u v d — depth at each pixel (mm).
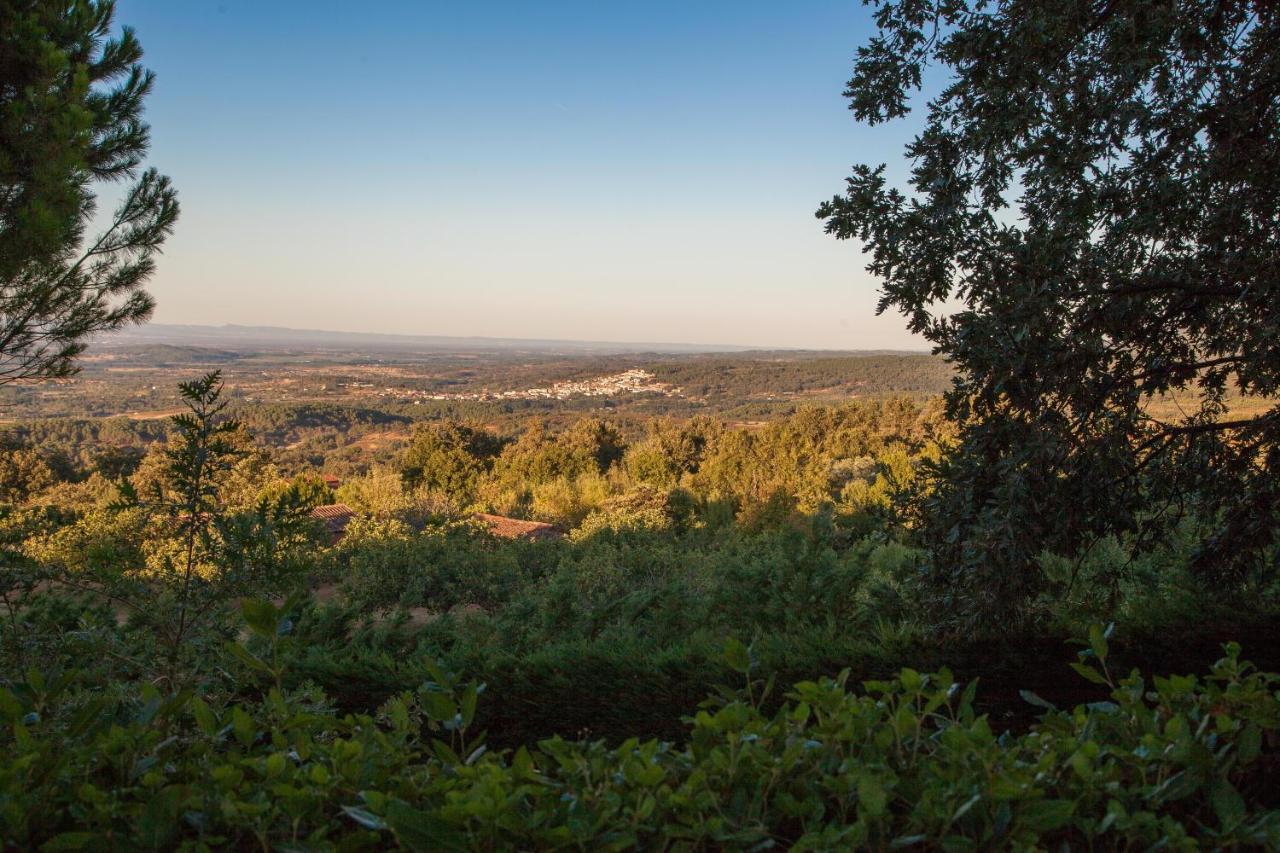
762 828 1354
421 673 6590
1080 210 5008
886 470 5746
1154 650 4934
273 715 1807
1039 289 4543
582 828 1307
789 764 1470
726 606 7801
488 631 8750
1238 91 5090
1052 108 5133
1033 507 4609
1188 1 4871
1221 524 5398
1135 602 5402
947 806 1341
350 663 6762
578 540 24578
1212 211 5148
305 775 1499
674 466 53156
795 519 23734
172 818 1313
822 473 37281
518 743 6340
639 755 1512
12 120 8125
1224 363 5105
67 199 8211
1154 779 1542
